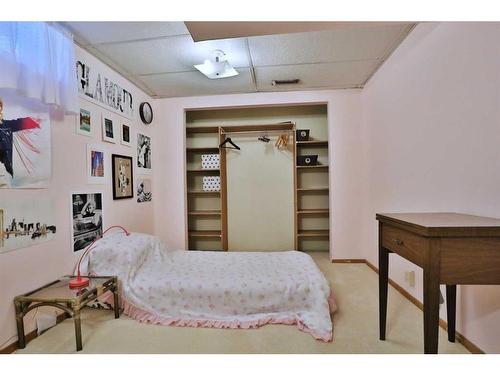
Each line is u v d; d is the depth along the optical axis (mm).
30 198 1729
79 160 2176
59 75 1896
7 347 1567
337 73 2887
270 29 1713
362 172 3336
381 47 2350
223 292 1937
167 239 3574
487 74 1412
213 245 4098
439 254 1042
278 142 3891
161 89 3264
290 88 3311
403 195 2324
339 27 1747
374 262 3047
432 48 1889
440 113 1805
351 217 3359
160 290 1970
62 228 1988
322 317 1787
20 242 1656
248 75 2910
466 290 1563
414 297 2162
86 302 1662
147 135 3369
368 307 2109
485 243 1034
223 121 4027
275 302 1926
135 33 2076
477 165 1483
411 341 1633
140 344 1646
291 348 1584
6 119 1571
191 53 2412
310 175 3936
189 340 1684
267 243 4008
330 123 3363
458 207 1640
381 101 2760
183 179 3553
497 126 1356
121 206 2781
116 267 2082
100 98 2467
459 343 1589
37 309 1774
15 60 1546
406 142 2266
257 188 4012
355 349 1562
